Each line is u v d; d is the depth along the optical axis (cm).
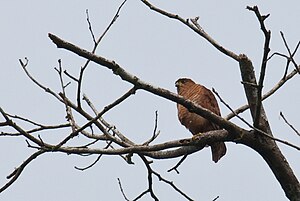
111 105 938
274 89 1070
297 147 884
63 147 959
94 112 1171
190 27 1045
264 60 888
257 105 957
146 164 1095
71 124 1030
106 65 923
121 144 1057
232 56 1008
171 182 1104
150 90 957
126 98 943
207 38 1027
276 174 1015
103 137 1059
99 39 936
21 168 958
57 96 1030
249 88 1003
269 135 930
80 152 968
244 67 1002
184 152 1099
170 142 1017
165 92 974
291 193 1005
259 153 1019
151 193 1117
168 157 1114
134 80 938
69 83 1020
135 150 998
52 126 1025
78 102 1002
